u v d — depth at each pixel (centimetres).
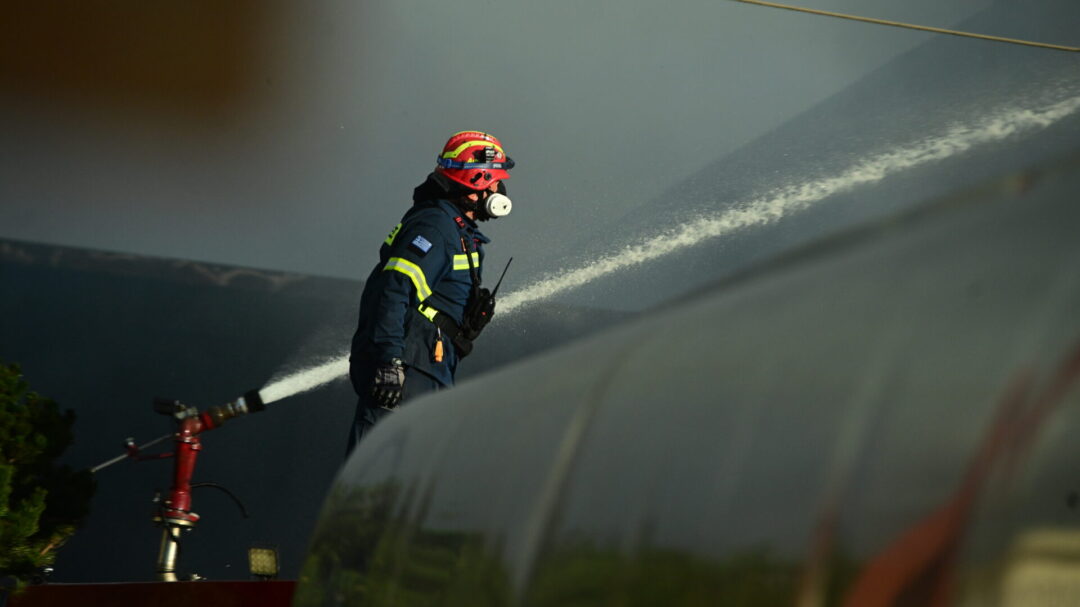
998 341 54
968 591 52
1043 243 54
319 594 163
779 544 63
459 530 114
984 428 53
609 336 105
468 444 124
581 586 84
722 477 70
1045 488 50
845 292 68
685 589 70
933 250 63
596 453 89
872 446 59
